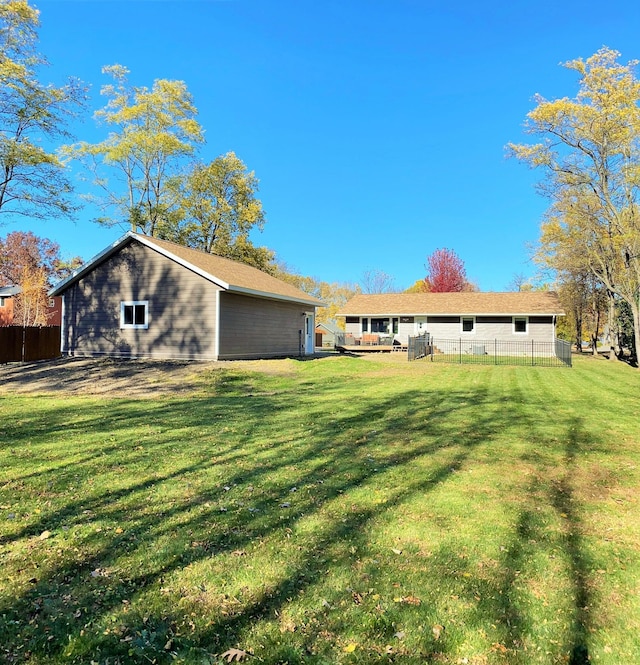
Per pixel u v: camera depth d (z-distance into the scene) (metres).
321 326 47.06
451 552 3.21
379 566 3.00
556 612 2.52
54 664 2.09
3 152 15.67
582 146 20.31
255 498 4.22
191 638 2.28
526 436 6.78
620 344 28.06
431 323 30.12
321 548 3.25
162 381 12.95
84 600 2.60
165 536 3.42
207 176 33.22
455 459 5.53
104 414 8.42
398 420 7.95
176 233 32.44
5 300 38.44
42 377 13.49
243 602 2.60
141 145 28.16
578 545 3.33
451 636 2.31
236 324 18.08
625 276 20.95
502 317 28.88
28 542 3.31
